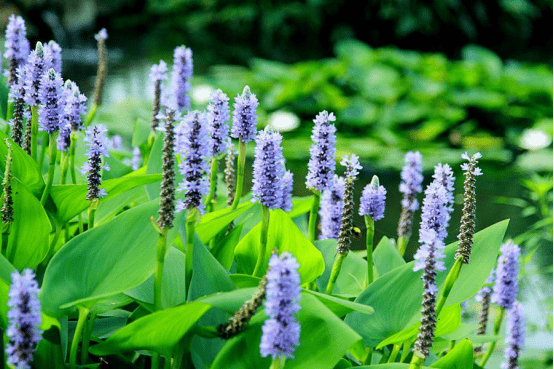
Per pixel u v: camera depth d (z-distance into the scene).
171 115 1.78
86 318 1.85
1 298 1.76
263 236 1.95
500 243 1.96
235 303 1.76
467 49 8.65
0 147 1.96
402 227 2.22
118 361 1.91
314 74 7.43
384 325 1.94
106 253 1.84
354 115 6.84
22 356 1.70
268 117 6.85
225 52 11.20
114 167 2.29
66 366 1.84
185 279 1.86
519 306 2.22
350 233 1.96
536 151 6.44
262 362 1.79
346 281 2.10
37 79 1.96
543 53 11.54
